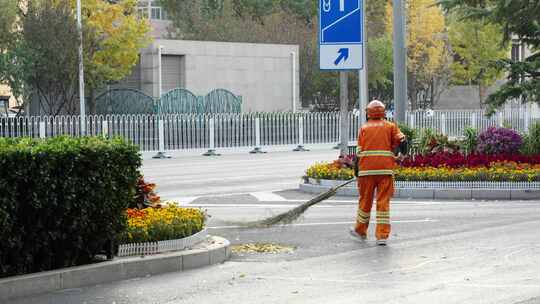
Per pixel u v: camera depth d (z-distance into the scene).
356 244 20.64
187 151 58.91
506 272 16.66
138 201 20.08
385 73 96.06
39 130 53.91
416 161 32.81
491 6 39.97
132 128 57.00
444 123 74.06
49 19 61.91
